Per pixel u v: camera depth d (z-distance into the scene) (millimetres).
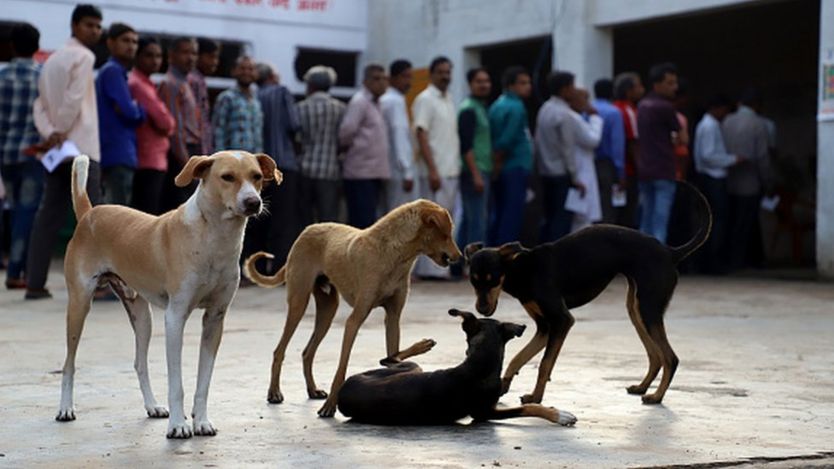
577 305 6965
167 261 6098
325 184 15055
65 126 11961
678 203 17062
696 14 16844
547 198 15961
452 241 6754
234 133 14180
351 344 6703
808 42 20688
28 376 7918
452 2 20062
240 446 5785
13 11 17484
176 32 19094
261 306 12562
